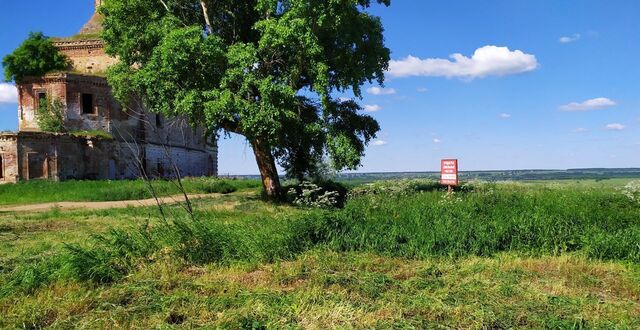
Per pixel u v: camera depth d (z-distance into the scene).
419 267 8.76
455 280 7.75
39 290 7.43
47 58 45.53
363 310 6.22
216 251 9.45
